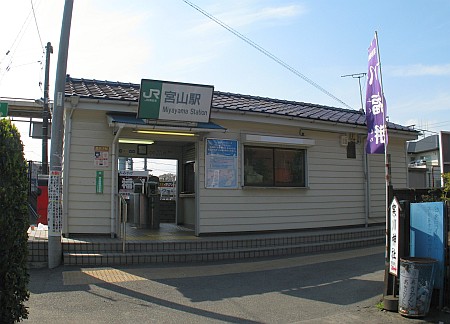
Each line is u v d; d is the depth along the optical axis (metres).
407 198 7.43
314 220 12.66
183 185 13.24
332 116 13.95
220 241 10.04
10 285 4.02
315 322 5.65
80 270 8.16
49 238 8.35
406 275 5.89
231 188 11.34
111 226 9.98
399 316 5.93
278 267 9.02
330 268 8.97
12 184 4.11
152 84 9.48
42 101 13.35
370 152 7.66
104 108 9.76
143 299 6.43
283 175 12.33
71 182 9.77
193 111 9.95
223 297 6.71
